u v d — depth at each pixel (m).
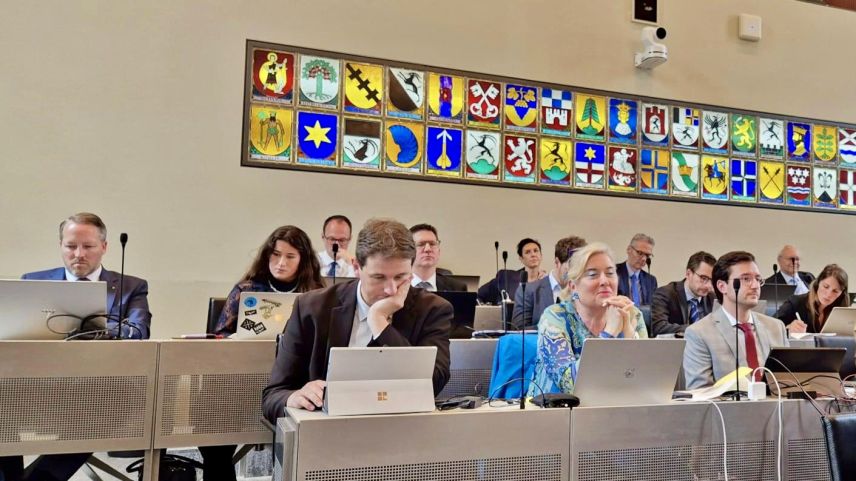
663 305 4.52
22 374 2.17
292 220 4.77
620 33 5.78
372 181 4.97
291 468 1.51
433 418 1.60
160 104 4.58
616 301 2.22
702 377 2.56
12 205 4.24
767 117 6.20
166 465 2.64
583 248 2.36
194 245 4.58
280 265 3.12
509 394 2.32
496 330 3.37
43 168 4.32
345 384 1.59
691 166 5.90
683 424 1.80
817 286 4.25
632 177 5.70
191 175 4.61
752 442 1.86
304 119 4.86
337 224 4.51
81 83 4.43
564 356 2.14
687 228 5.85
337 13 5.00
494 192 5.28
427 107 5.15
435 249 4.20
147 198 4.51
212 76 4.70
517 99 5.41
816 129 6.39
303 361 2.01
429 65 5.19
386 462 1.55
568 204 5.49
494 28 5.40
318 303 2.03
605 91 5.68
